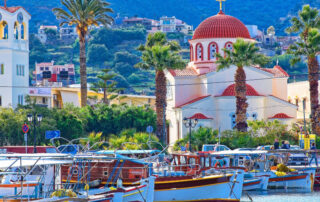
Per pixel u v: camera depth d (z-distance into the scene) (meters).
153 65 150.62
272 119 162.00
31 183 71.94
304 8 151.25
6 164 65.62
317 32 145.25
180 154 101.62
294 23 152.62
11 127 129.38
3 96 157.25
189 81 170.00
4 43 158.12
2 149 95.88
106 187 82.62
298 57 148.75
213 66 170.38
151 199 74.44
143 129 158.00
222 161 102.12
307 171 105.81
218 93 164.62
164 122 145.12
